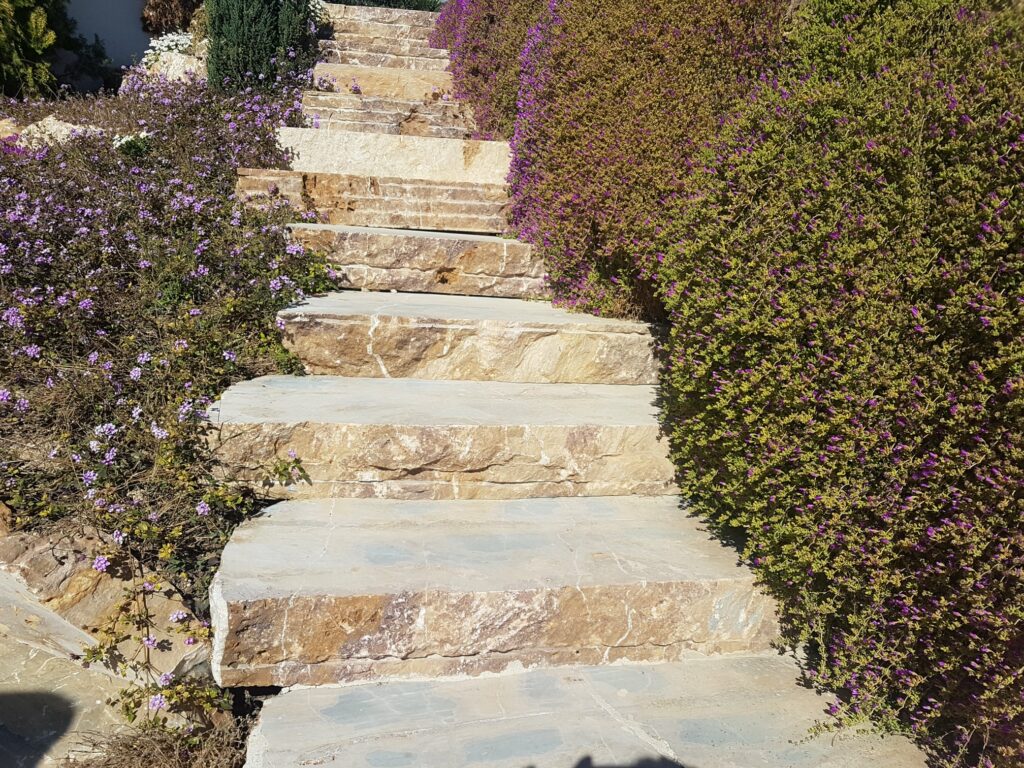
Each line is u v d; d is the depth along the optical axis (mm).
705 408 2656
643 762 1902
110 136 5207
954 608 1940
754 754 1983
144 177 4438
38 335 3064
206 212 3984
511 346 3535
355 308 3541
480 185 5219
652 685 2287
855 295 2133
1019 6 2303
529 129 4781
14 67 8328
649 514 2943
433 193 5164
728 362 2502
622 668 2375
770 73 3699
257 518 2617
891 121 2260
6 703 2207
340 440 2727
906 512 1990
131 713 2137
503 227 5223
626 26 4164
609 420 3041
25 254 3363
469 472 2883
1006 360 1805
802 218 2389
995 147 1992
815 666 2430
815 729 2088
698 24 4051
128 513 2418
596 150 3879
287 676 2139
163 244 3627
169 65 8062
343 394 3117
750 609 2461
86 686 2287
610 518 2871
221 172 4867
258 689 2232
